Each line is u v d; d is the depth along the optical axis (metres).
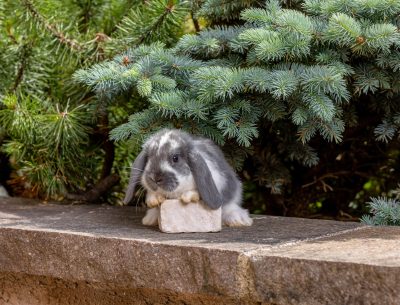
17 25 5.93
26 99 5.67
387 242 3.78
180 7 5.52
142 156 4.32
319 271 3.30
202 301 3.87
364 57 4.85
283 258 3.41
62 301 4.41
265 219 4.74
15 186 6.73
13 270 4.37
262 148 5.73
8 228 4.37
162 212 4.18
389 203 4.79
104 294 4.24
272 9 4.80
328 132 4.67
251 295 3.54
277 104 4.75
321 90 4.47
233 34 5.01
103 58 5.74
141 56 5.12
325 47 4.74
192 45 4.98
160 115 4.92
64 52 5.83
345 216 6.33
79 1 6.20
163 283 3.80
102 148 6.15
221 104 4.74
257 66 4.81
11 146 5.84
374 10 4.57
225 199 4.39
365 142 6.00
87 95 6.09
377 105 5.23
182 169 4.12
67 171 5.93
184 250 3.71
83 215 5.05
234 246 3.70
